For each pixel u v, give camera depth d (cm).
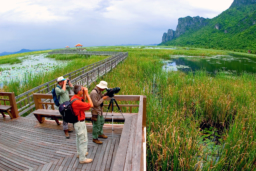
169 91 916
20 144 382
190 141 452
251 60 3250
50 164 313
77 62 2325
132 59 2542
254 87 977
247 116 625
